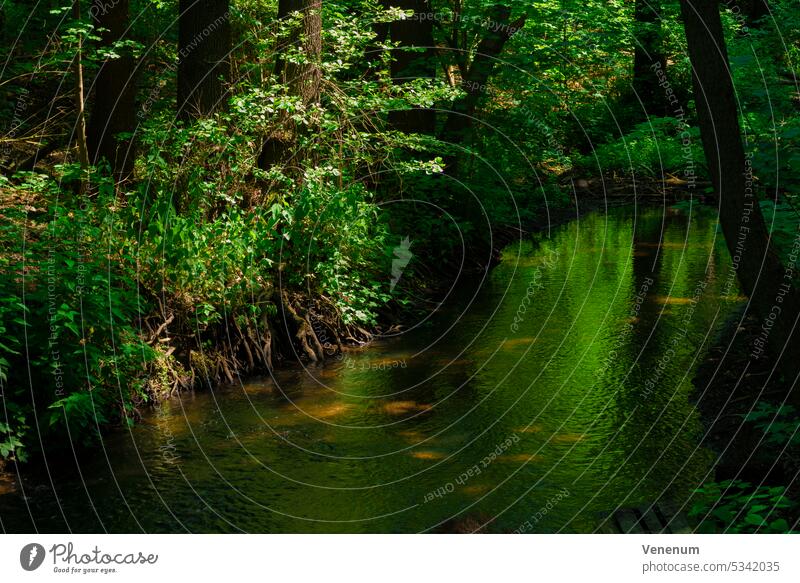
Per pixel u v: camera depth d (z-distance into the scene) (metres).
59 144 12.71
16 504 6.31
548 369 9.42
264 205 10.48
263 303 9.90
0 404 6.85
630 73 25.53
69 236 8.09
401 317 11.73
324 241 10.60
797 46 10.23
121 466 7.07
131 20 13.12
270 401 8.72
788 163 7.05
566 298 12.48
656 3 19.56
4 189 9.47
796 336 5.32
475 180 14.98
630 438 7.41
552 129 16.81
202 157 10.02
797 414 6.32
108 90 11.80
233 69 11.18
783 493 5.08
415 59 14.76
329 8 11.93
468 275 14.14
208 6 10.52
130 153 11.62
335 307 10.70
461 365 9.77
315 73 10.94
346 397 8.81
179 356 9.13
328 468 7.02
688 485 6.38
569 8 15.20
